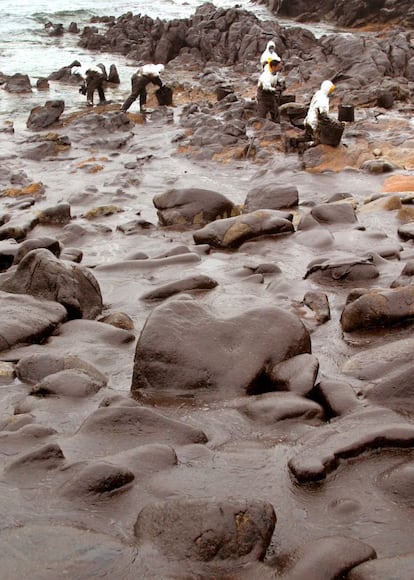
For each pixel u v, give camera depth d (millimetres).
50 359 5109
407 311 5848
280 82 22141
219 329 4977
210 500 3092
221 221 9367
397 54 29938
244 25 36844
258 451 3891
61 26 45312
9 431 4070
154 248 9703
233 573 2816
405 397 4422
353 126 20266
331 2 49406
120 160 17672
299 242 9094
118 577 2754
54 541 2924
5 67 34188
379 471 3648
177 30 36844
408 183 13414
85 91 25547
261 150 17688
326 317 6246
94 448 3873
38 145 18250
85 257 9547
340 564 2822
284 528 3221
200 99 26516
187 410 4512
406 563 2760
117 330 5930
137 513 3277
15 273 6754
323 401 4488
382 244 8828
